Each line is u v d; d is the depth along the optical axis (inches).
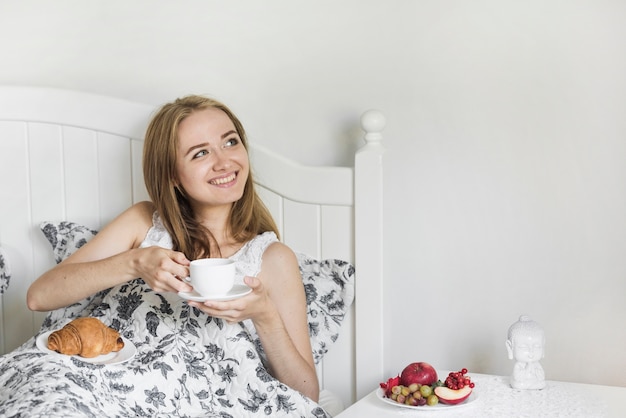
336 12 75.2
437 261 73.4
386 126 74.3
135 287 67.3
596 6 67.2
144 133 77.5
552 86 68.8
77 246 75.5
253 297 59.8
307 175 72.6
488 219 71.6
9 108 79.7
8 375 56.7
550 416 56.0
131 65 82.6
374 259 70.6
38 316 82.0
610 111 67.4
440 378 64.8
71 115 79.0
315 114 76.9
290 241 74.0
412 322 74.9
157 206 69.3
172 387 61.0
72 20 83.8
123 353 60.9
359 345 71.7
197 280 56.1
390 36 73.5
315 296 71.0
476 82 71.1
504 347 72.1
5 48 85.0
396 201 74.4
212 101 69.3
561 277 69.8
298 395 62.7
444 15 71.6
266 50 78.1
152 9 81.4
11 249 81.5
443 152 72.5
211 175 66.0
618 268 68.1
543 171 69.6
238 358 63.2
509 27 69.7
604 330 69.0
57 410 48.4
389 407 59.4
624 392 61.0
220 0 79.2
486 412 57.1
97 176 79.3
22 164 80.6
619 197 67.6
